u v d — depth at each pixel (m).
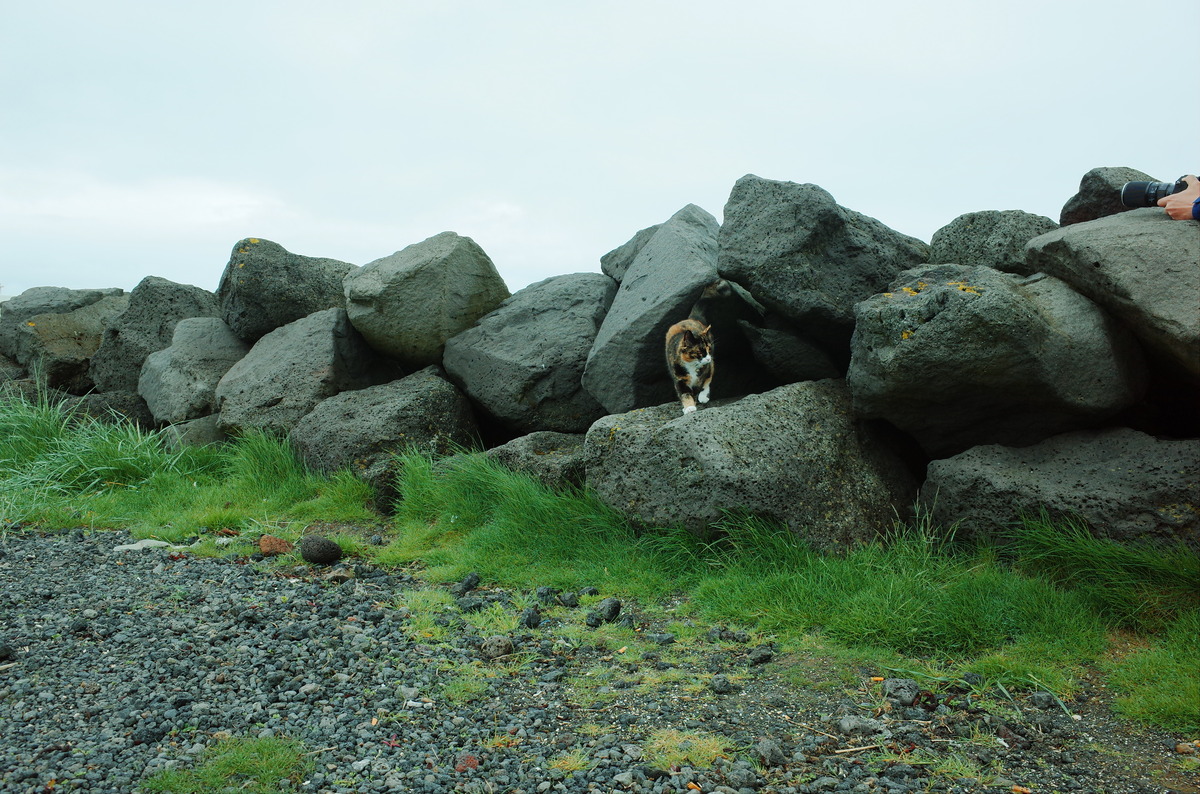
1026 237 5.54
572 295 7.78
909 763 2.97
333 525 6.55
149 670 3.80
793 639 4.03
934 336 4.57
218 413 8.81
